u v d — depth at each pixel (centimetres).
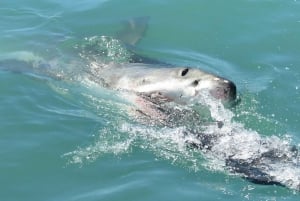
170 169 2084
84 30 3066
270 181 1948
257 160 2041
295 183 1944
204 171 2059
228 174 2027
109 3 3294
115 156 2150
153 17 3186
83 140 2242
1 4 3294
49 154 2181
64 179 2066
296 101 2508
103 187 2022
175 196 1972
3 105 2438
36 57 2795
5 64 2745
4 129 2308
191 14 3209
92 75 2584
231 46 2964
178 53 2892
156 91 2344
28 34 3022
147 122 2283
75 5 3291
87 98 2486
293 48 2938
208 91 2239
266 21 3142
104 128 2295
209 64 2797
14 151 2198
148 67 2494
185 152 2139
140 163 2116
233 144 2122
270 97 2508
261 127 2262
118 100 2423
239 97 2372
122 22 3133
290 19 3150
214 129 2191
